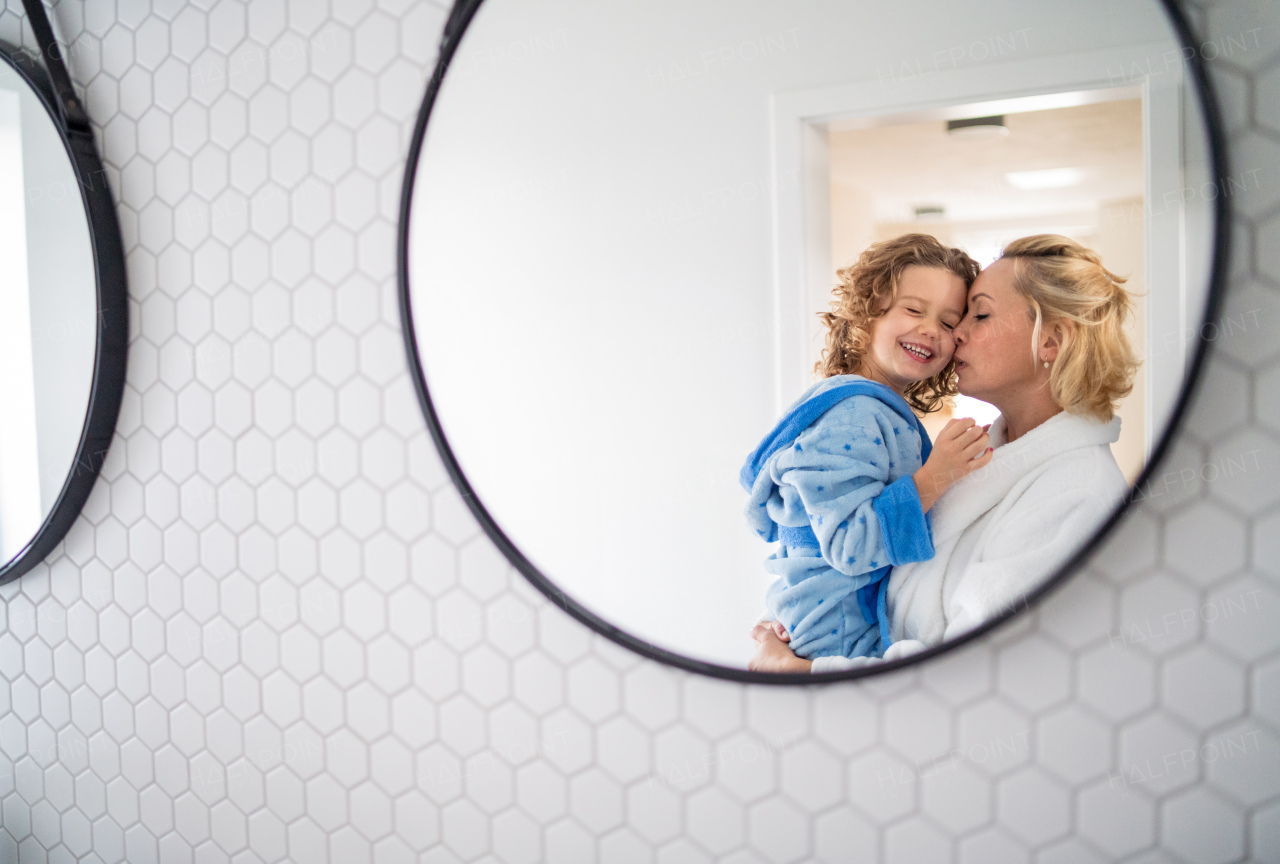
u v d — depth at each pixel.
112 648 0.92
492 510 0.72
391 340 0.78
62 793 0.96
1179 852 0.58
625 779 0.72
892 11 0.56
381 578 0.80
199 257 0.86
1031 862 0.61
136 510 0.90
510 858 0.77
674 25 0.62
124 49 0.88
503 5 0.68
